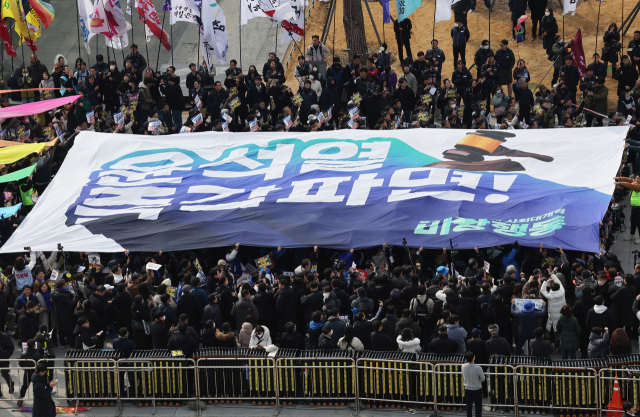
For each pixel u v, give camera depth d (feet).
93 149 149.79
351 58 194.90
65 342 112.57
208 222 126.93
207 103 166.61
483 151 140.97
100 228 127.54
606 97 159.74
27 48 212.23
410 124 163.73
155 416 95.04
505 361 91.91
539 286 104.27
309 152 145.38
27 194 140.36
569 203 122.83
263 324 107.04
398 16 174.40
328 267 122.72
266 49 209.56
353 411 94.43
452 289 102.83
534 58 194.18
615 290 102.73
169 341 96.63
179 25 224.94
